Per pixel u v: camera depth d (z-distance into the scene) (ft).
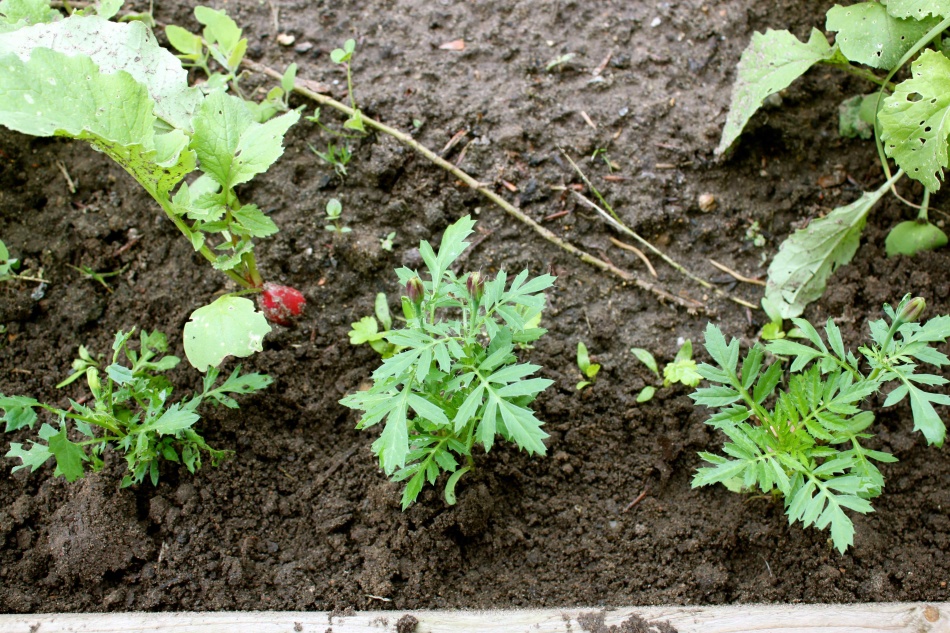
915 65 2.46
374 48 2.82
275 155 2.41
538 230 2.69
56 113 2.30
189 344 2.40
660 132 2.75
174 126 2.50
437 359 2.24
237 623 2.30
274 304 2.58
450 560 2.42
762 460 2.30
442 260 2.33
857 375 2.32
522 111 2.76
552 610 2.31
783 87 2.62
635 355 2.61
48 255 2.67
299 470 2.52
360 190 2.71
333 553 2.44
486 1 2.85
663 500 2.50
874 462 2.50
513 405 2.22
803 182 2.73
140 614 2.31
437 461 2.34
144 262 2.68
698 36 2.82
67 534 2.40
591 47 2.82
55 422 2.55
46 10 2.54
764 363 2.60
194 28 2.85
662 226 2.71
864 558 2.41
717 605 2.33
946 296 2.61
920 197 2.70
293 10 2.85
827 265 2.65
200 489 2.48
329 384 2.59
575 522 2.48
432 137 2.74
